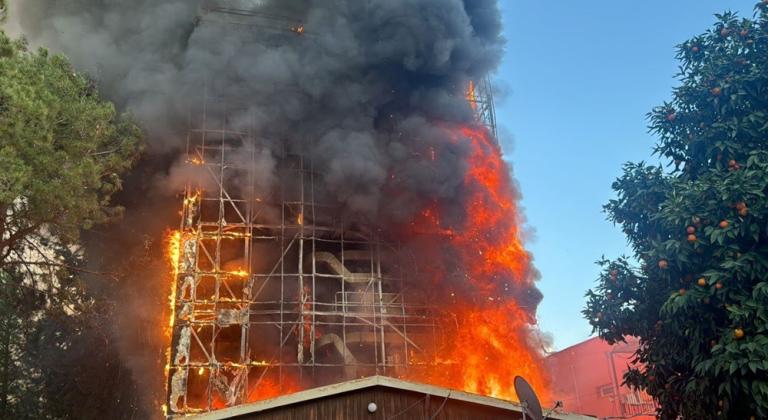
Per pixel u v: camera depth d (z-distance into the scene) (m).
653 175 14.98
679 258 12.87
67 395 31.94
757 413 11.86
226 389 26.17
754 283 12.38
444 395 15.46
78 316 28.50
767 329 11.52
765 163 12.45
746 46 14.41
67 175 20.38
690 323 13.15
